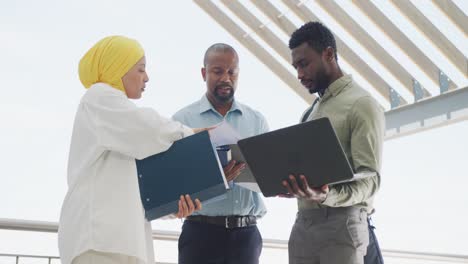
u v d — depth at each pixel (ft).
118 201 8.27
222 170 8.67
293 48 9.64
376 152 8.91
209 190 8.54
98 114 8.53
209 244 10.55
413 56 19.02
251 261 10.68
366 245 8.96
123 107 8.55
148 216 8.66
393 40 19.11
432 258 13.80
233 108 11.44
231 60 11.19
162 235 12.77
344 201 8.55
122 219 8.19
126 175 8.43
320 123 7.85
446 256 13.85
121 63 8.84
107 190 8.30
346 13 19.62
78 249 8.09
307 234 9.02
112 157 8.46
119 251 8.05
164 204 8.54
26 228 11.66
